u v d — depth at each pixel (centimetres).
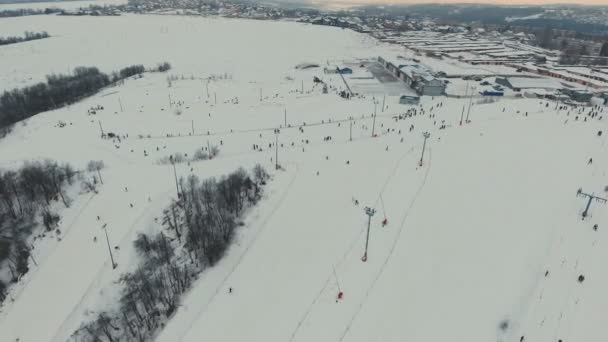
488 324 4869
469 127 11519
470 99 16250
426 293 5431
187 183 8694
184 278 6656
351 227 7006
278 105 15725
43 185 8794
